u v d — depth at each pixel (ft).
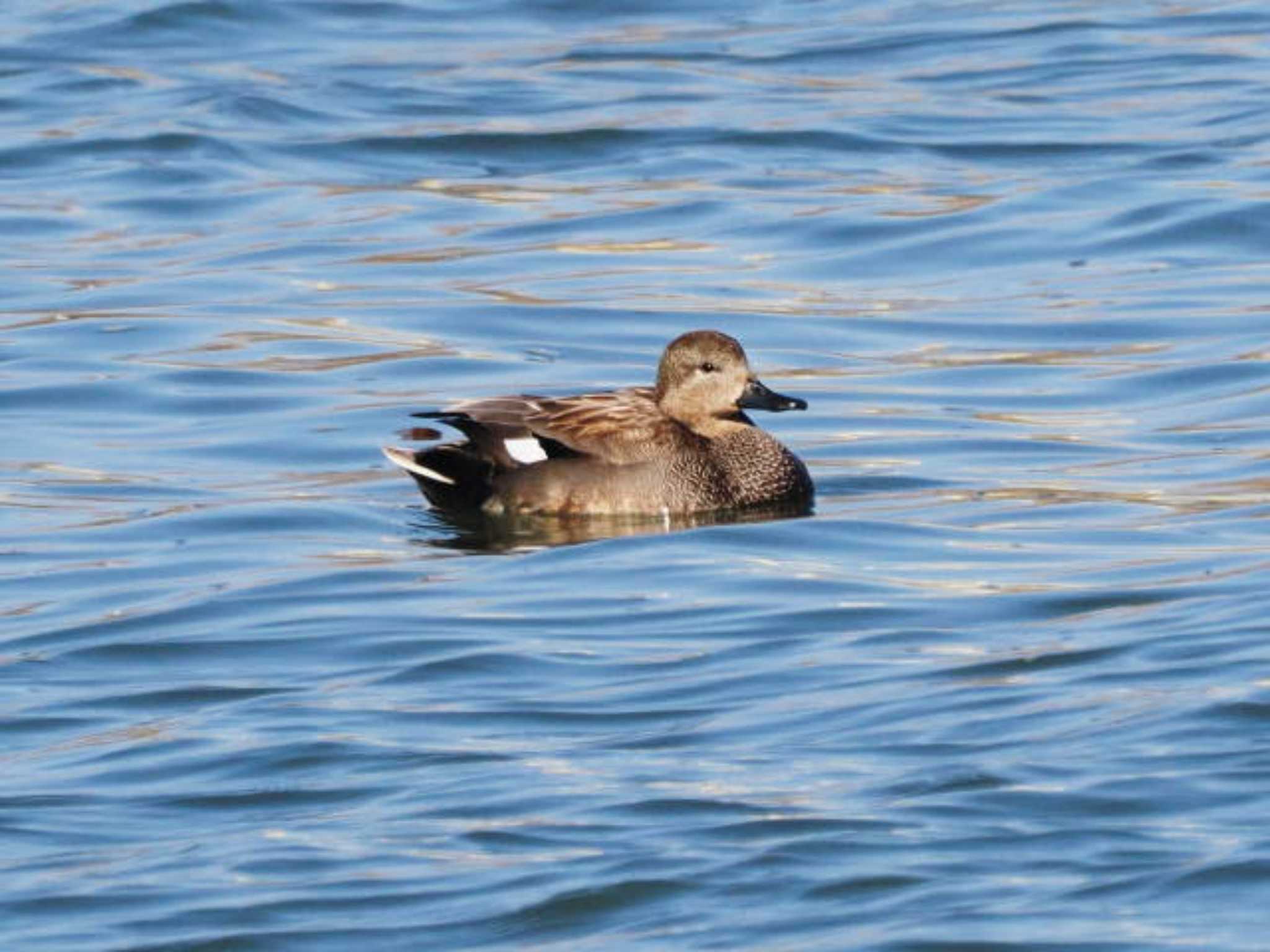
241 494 56.65
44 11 104.73
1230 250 75.61
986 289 73.41
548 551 51.93
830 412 63.05
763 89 93.76
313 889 33.32
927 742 37.68
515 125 89.97
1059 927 31.09
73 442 61.11
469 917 32.40
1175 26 100.42
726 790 36.04
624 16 104.78
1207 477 55.42
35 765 38.81
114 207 82.84
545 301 72.84
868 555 50.34
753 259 76.59
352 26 103.81
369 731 39.75
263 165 86.89
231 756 38.70
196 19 103.04
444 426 62.34
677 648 43.96
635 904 32.53
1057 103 90.74
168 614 47.32
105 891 33.58
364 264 76.89
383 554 51.78
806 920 31.73
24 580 50.08
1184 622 43.21
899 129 88.28
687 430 56.29
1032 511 53.16
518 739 39.06
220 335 70.03
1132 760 36.19
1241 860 32.58
